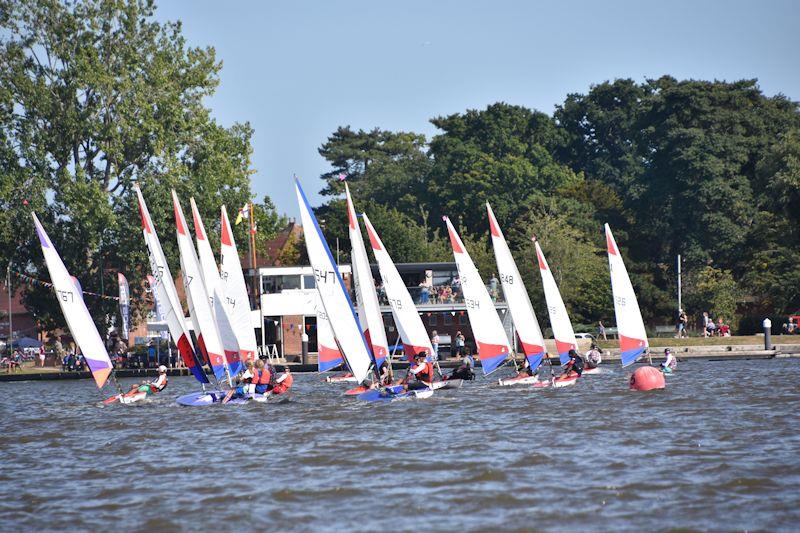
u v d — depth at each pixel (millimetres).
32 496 68125
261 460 78125
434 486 66875
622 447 78000
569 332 134750
